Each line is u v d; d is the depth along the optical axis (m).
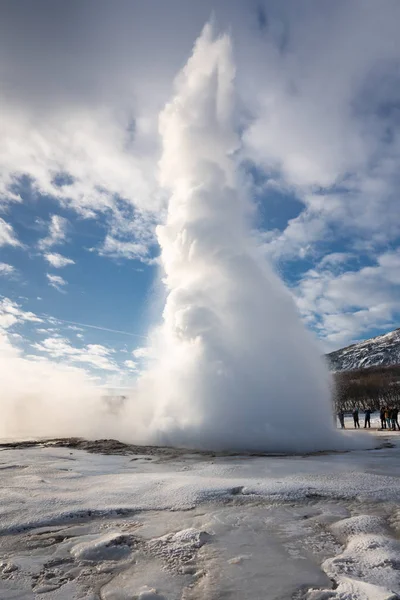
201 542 5.10
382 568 4.35
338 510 6.32
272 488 7.29
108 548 4.92
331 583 4.09
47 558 4.75
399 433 20.53
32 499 6.80
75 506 6.40
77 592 3.99
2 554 4.86
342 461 10.88
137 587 4.06
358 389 70.75
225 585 4.07
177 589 4.02
